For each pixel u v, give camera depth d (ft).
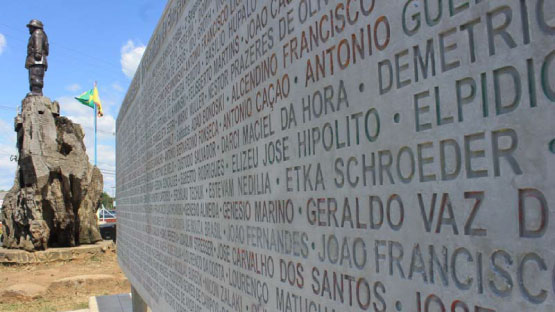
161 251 16.93
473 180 3.94
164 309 16.17
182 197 13.85
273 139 7.55
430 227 4.36
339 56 5.74
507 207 3.67
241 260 9.00
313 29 6.34
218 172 10.45
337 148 5.78
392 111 4.85
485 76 3.85
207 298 11.18
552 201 3.35
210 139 11.08
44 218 65.92
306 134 6.50
